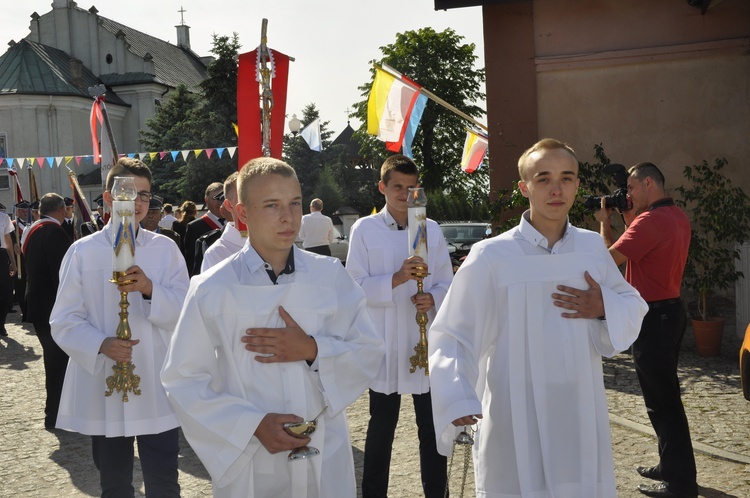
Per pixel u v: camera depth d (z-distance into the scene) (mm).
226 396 2328
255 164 2449
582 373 2719
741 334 8602
